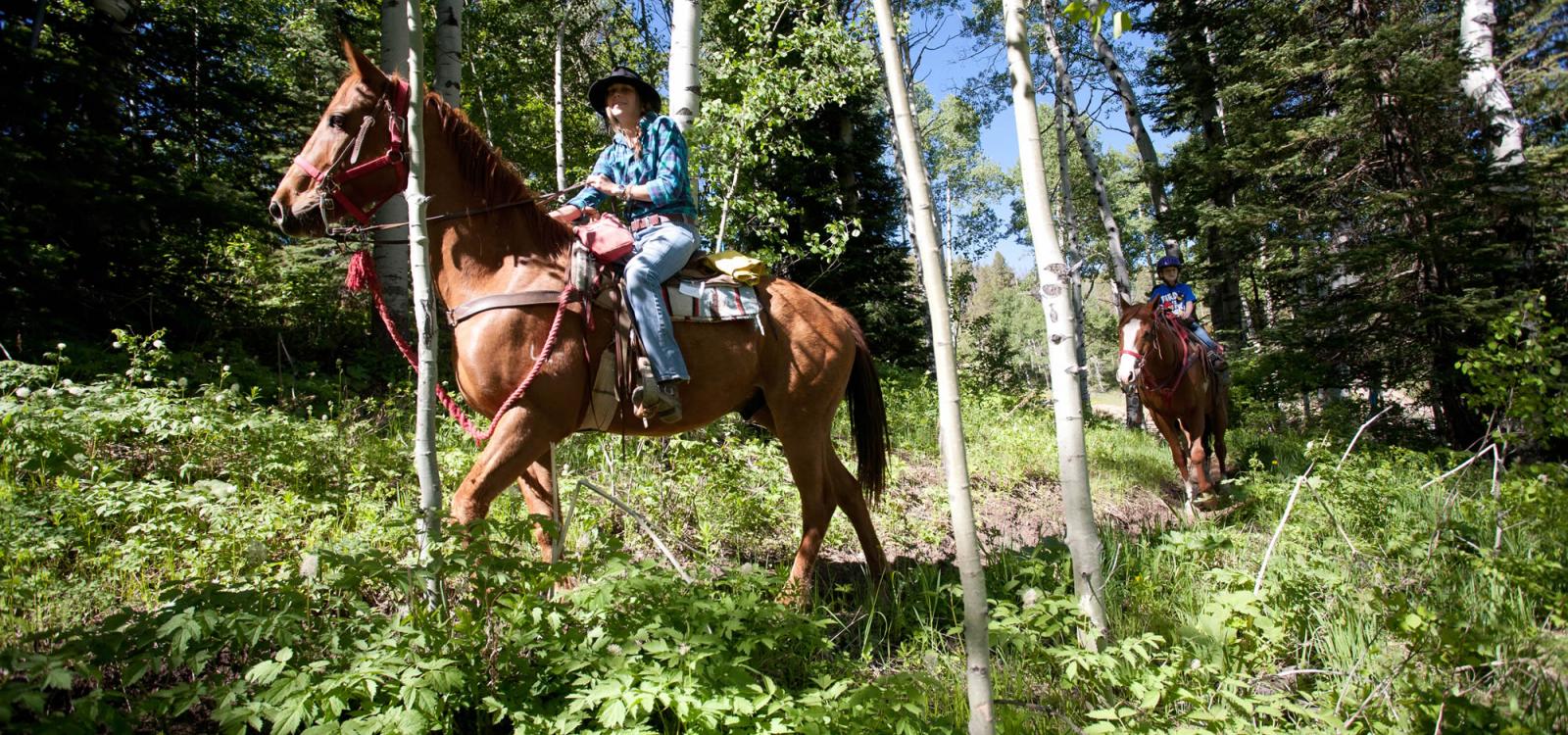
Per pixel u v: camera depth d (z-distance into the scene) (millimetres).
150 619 2262
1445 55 10281
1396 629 2689
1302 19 11758
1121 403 38344
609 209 4719
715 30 12789
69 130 6840
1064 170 15008
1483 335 9984
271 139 9250
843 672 3160
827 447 4203
